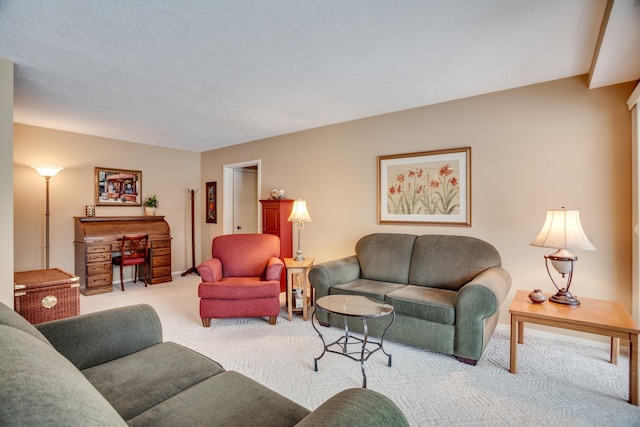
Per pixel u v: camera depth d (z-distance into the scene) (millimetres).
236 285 3193
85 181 4805
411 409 1877
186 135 4914
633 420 1771
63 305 2980
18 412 521
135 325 1668
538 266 2932
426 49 2305
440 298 2637
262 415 1120
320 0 1753
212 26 2006
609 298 2643
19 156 4227
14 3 1759
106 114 3824
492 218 3148
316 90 3088
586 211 2727
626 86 2582
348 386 2117
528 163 2971
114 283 5105
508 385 2119
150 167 5559
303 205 3912
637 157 2465
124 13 1869
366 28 2033
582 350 2629
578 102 2754
